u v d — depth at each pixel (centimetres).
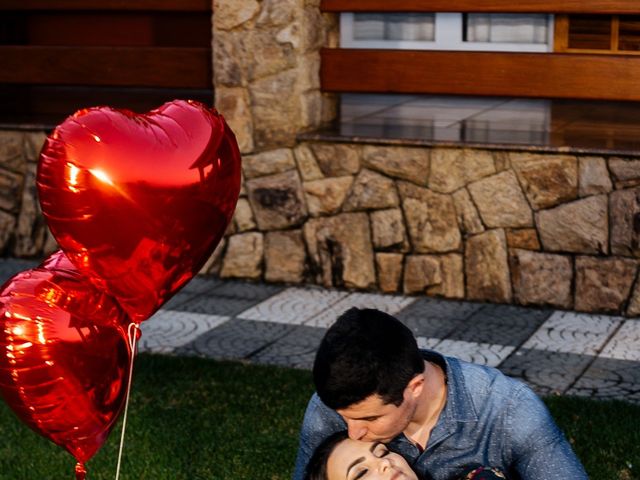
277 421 470
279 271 679
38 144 715
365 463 240
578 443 435
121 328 278
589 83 620
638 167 585
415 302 637
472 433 242
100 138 250
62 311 266
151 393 504
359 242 656
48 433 277
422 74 654
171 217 257
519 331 581
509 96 638
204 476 425
